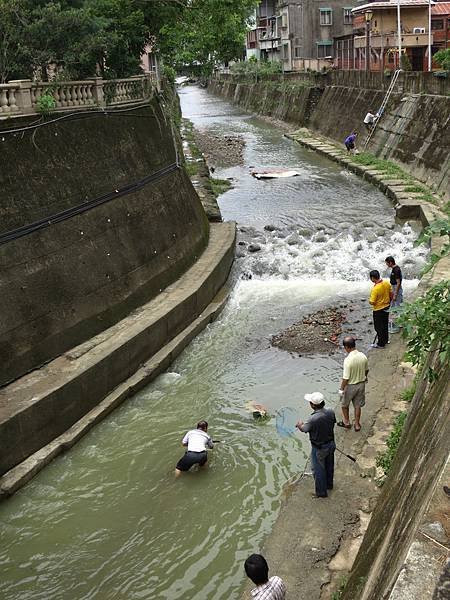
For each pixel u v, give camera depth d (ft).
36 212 35.81
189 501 27.04
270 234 66.18
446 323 19.54
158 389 36.55
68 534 25.35
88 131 42.96
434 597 10.00
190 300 44.09
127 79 53.06
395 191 75.97
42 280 34.81
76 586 22.88
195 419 33.19
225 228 63.77
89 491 27.81
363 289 50.44
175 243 49.67
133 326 38.58
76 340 35.96
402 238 60.70
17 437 28.50
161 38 81.35
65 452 30.45
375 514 20.89
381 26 131.34
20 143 36.14
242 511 26.30
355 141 115.55
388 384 33.81
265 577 17.81
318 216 72.13
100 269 39.45
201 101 271.49
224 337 43.37
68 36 48.32
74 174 39.91
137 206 45.78
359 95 122.52
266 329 44.24
